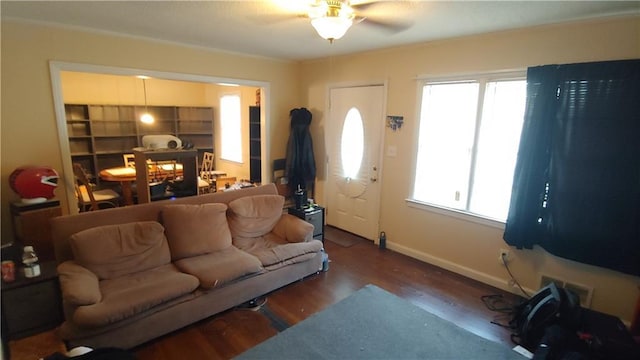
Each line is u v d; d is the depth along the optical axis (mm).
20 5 2402
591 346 2127
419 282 3207
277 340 2334
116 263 2408
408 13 2398
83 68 3121
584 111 2414
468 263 3330
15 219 2842
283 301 2848
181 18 2693
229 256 2756
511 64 2834
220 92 6824
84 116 5828
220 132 7070
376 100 3965
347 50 3910
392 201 3943
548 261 2791
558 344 2133
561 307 2318
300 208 3752
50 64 2957
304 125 4684
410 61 3553
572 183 2506
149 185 3521
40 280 2311
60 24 2930
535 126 2623
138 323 2143
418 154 3643
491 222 3094
